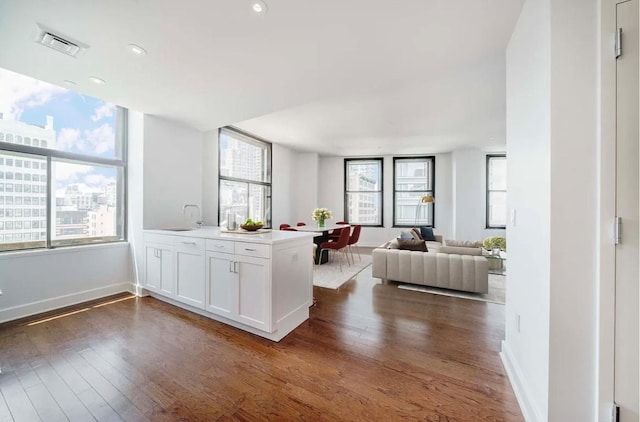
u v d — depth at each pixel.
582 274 1.16
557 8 1.18
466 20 1.76
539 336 1.33
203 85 2.64
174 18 1.70
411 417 1.43
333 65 2.32
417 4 1.62
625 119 1.10
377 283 4.00
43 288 2.87
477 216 6.87
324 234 5.53
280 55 2.15
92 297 3.25
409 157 7.85
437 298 3.34
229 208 5.40
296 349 2.13
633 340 1.10
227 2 1.57
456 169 7.00
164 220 3.60
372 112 4.13
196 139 4.07
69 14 1.64
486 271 3.36
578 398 1.17
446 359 1.99
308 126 5.00
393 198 7.91
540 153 1.33
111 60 2.17
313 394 1.62
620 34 1.09
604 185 1.12
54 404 1.53
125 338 2.30
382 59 2.25
